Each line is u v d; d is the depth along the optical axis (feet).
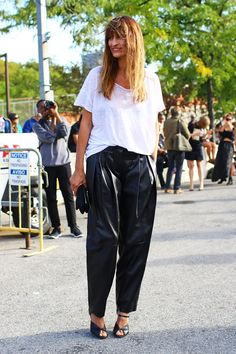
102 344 12.59
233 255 21.01
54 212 25.31
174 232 26.13
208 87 70.44
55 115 24.77
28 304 15.65
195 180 51.90
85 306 15.31
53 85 123.95
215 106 77.15
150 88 12.51
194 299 15.67
